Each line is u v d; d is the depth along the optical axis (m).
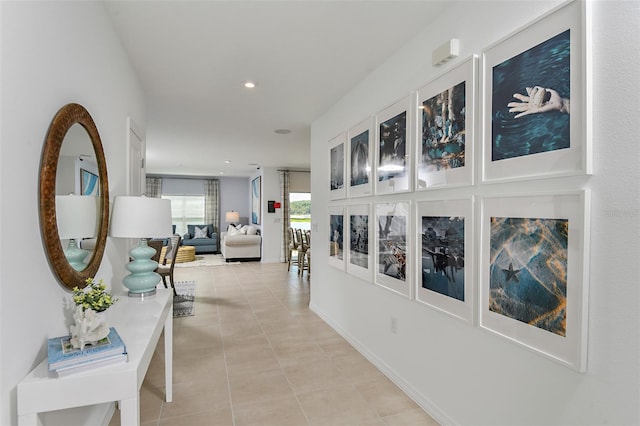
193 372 2.69
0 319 1.00
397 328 2.50
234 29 2.19
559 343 1.33
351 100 3.27
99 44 1.86
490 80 1.65
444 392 2.01
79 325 1.22
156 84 3.12
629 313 1.13
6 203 1.02
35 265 1.21
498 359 1.64
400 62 2.45
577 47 1.26
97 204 1.78
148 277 2.16
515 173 1.52
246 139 5.48
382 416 2.12
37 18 1.19
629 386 1.13
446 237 1.97
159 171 9.96
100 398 1.17
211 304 4.73
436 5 1.94
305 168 9.23
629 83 1.13
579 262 1.25
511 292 1.55
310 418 2.10
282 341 3.35
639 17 1.10
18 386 1.08
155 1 1.89
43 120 1.25
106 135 2.01
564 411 1.33
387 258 2.60
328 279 3.88
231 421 2.06
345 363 2.86
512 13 1.56
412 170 2.28
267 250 9.02
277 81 3.07
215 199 11.47
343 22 2.12
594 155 1.22
